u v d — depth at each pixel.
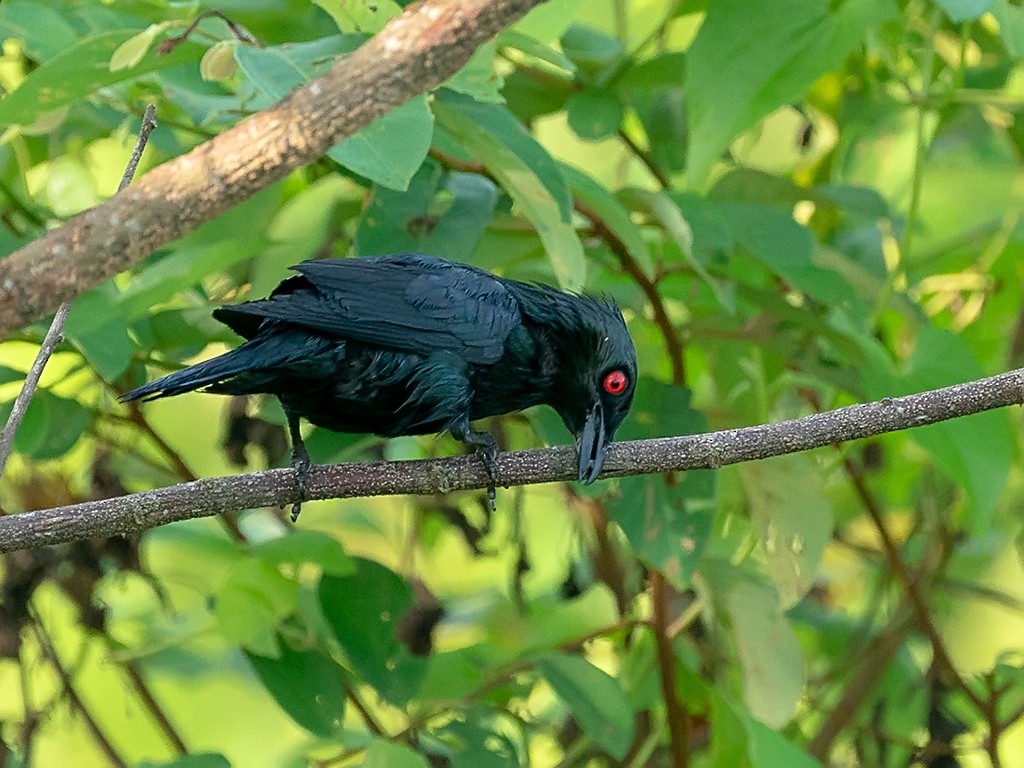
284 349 8.46
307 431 10.98
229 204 5.63
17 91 8.02
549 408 10.37
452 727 10.41
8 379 9.77
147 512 7.64
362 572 10.10
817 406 12.77
